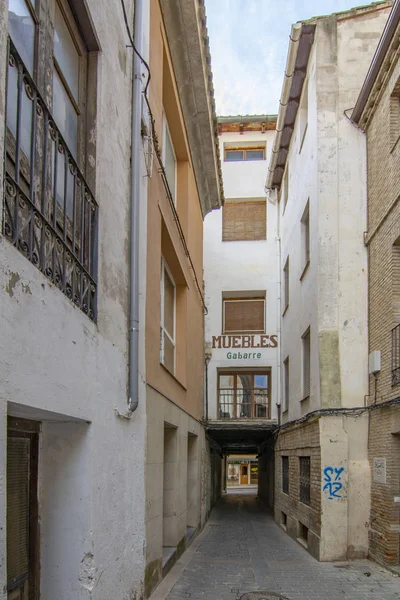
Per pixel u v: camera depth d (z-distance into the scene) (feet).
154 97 22.94
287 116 45.96
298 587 23.63
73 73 13.92
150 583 20.18
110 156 15.70
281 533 43.19
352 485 30.48
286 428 45.21
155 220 22.90
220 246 63.87
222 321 62.49
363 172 34.55
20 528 11.32
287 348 50.44
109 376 14.79
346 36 36.29
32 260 9.39
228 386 61.21
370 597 22.02
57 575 12.17
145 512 19.31
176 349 34.63
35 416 11.22
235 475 173.27
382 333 29.99
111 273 15.56
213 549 33.81
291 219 48.98
